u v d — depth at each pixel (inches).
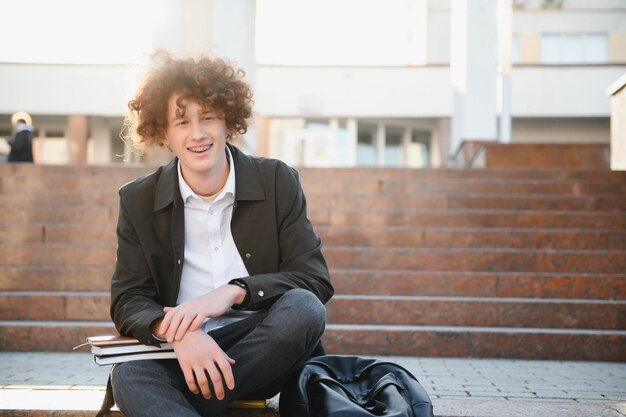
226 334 90.3
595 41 972.6
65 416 103.4
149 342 84.0
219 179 92.3
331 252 220.7
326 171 310.7
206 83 88.4
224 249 94.5
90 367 147.9
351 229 239.5
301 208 97.3
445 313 185.9
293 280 91.5
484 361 166.9
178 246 92.2
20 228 234.8
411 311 186.5
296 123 919.0
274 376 88.4
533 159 431.2
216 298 85.4
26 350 173.0
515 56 979.3
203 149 89.5
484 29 500.1
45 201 267.3
